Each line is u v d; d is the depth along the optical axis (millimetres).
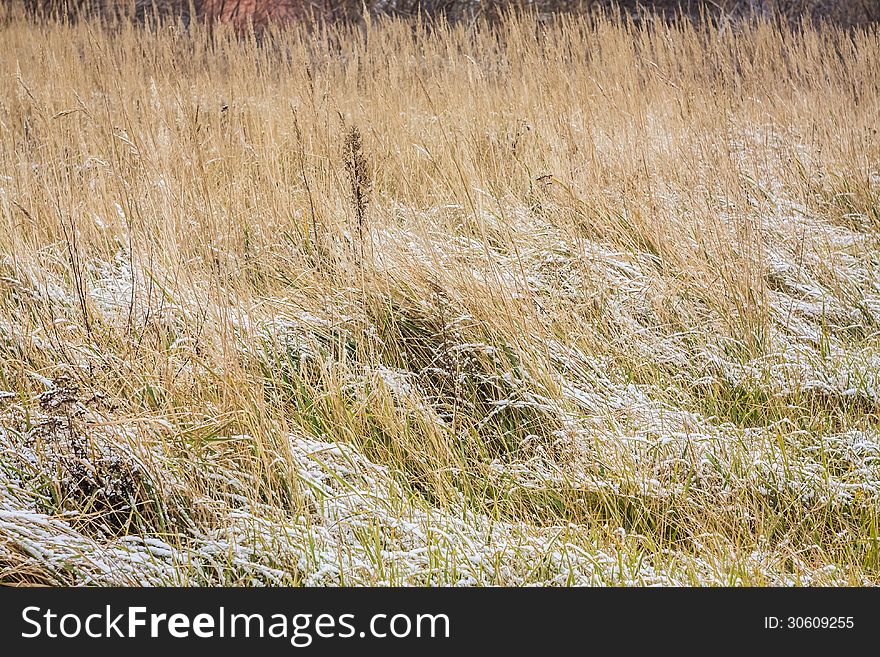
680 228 19906
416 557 11586
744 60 31109
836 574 11883
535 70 29953
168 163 19641
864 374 16109
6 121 24828
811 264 19844
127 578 10977
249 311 14984
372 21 42156
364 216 18016
